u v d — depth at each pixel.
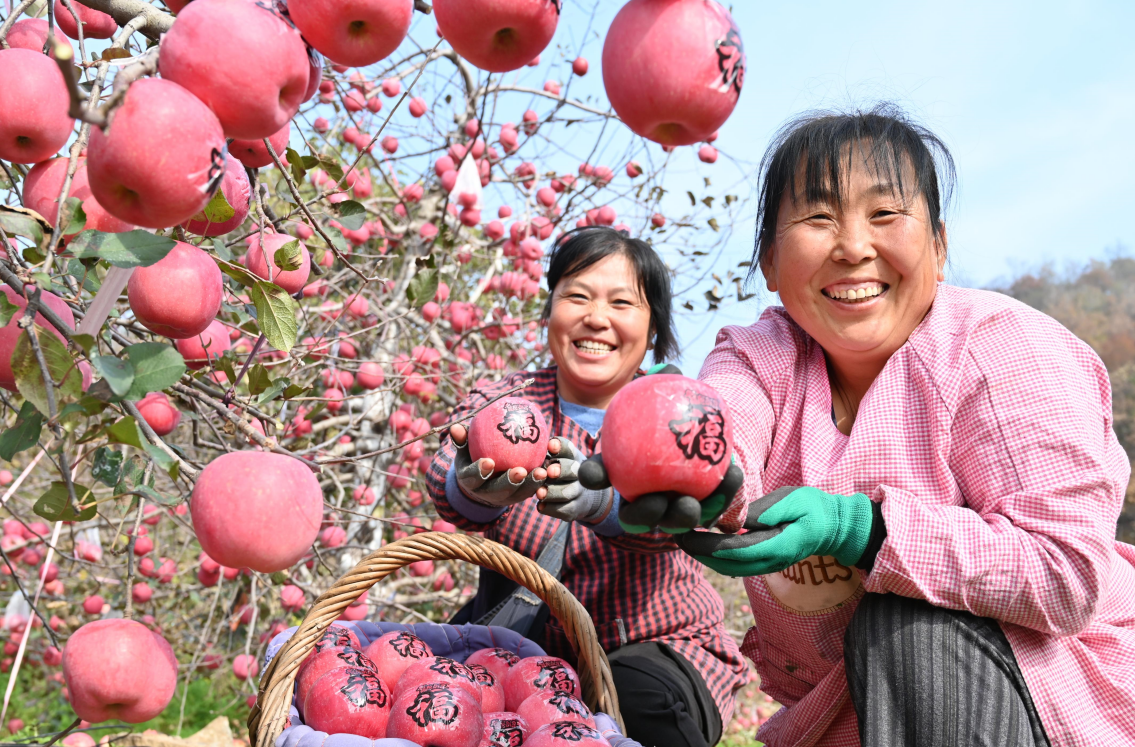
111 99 0.70
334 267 3.93
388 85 3.76
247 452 1.02
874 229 1.48
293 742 1.41
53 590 3.74
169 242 0.95
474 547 1.70
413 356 3.61
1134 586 1.54
